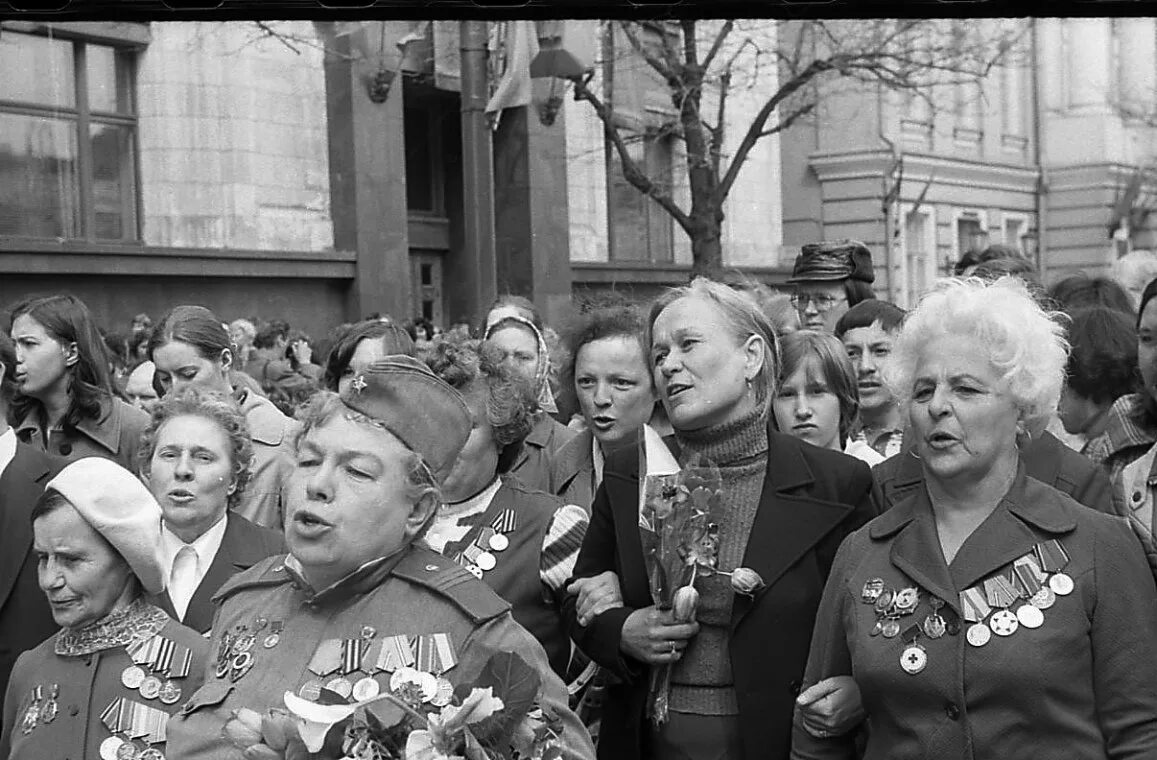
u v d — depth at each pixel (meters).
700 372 3.95
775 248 26.34
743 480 4.02
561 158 21.12
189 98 17.11
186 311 6.30
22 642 4.70
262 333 14.42
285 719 2.81
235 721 2.87
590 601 3.99
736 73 21.83
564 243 21.23
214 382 6.19
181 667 3.80
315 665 2.97
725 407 3.98
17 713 3.89
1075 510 3.39
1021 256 7.46
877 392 6.16
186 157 17.12
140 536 3.79
